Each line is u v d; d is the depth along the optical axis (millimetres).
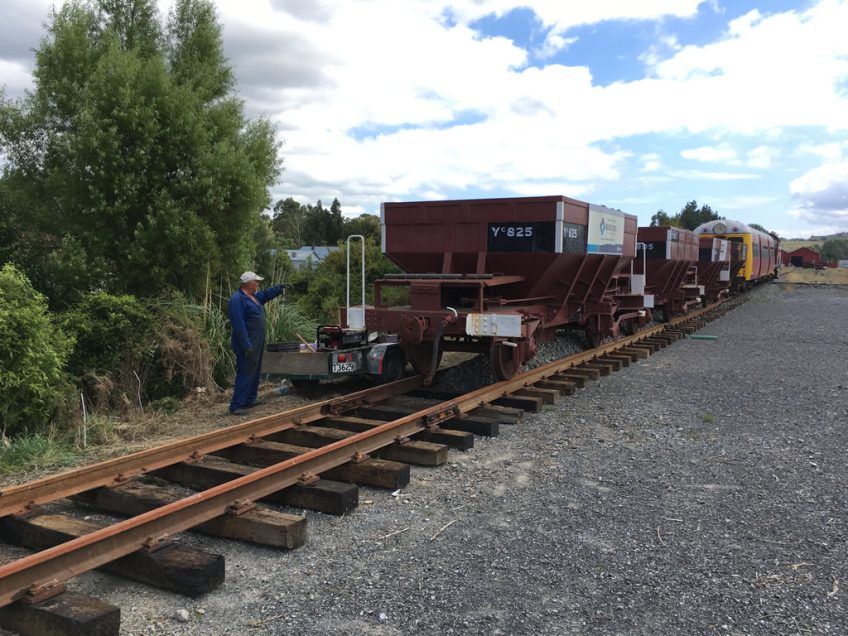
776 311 23672
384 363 8922
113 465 4969
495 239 8789
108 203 9297
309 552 4125
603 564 3977
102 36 10375
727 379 10242
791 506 4914
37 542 4125
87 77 9844
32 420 6699
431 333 8156
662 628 3289
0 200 9078
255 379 8070
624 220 11539
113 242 9359
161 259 9617
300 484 4852
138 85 9352
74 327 7902
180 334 8898
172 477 5430
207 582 3598
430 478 5559
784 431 7086
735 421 7523
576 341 13039
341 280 18500
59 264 8805
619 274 12492
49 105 9836
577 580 3779
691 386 9664
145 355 8492
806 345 14422
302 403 8367
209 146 10109
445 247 9109
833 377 10406
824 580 3781
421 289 8281
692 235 19125
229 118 10812
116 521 4648
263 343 8117
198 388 8812
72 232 9352
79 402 7309
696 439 6773
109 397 7949
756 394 9047
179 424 7539
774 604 3518
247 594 3615
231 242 10711
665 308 18641
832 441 6688
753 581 3768
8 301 6750
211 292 10992
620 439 6785
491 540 4312
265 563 3979
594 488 5316
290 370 8508
